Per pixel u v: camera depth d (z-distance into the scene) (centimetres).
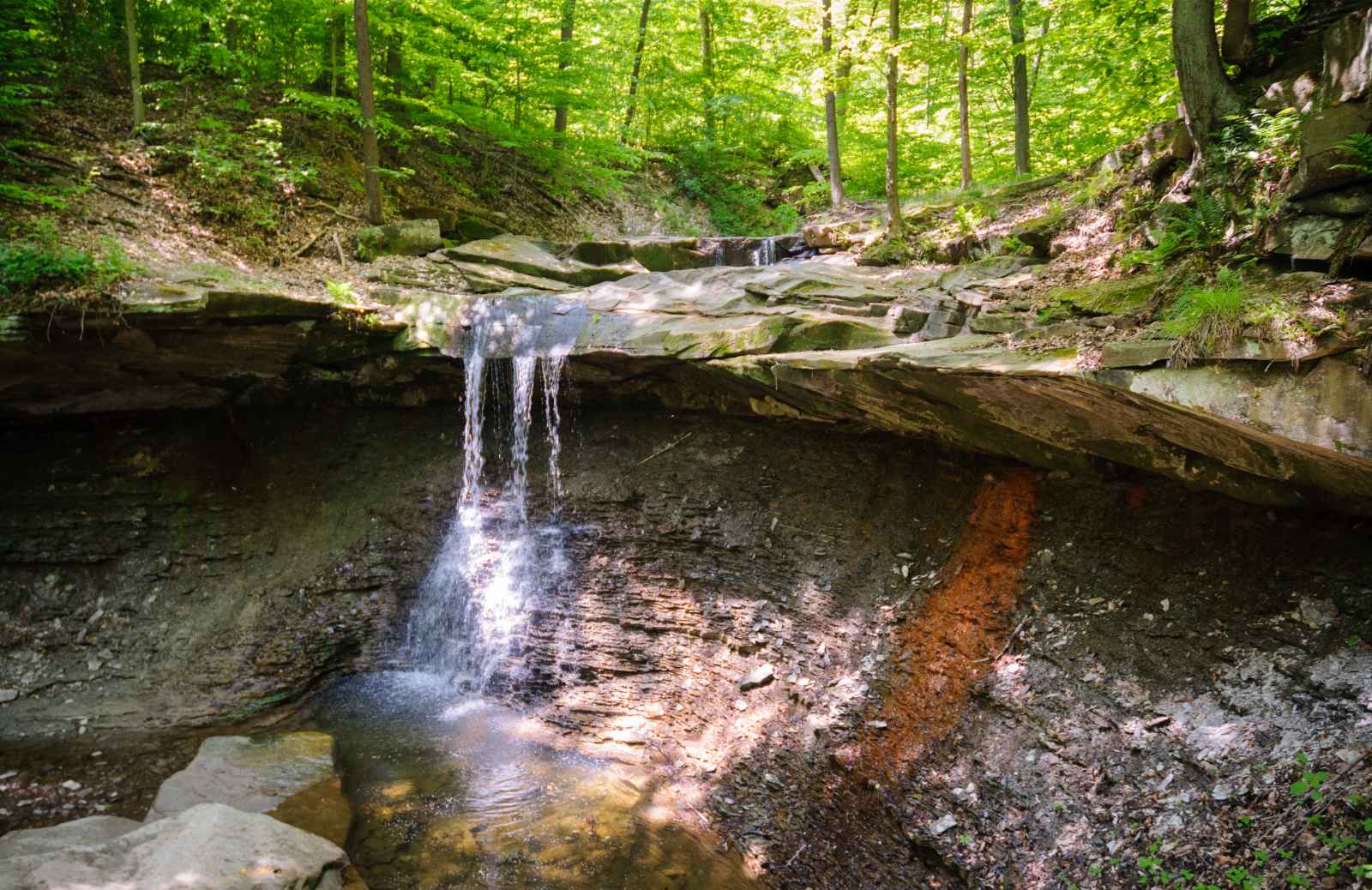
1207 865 552
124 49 1536
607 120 2047
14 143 1202
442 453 1284
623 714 1021
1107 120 1534
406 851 792
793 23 1948
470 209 1656
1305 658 624
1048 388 711
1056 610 803
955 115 2006
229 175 1366
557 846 805
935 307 1011
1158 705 677
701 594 1070
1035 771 699
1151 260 850
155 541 1191
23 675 1058
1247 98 853
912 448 1024
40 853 681
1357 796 521
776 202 2339
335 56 1575
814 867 754
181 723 1015
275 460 1280
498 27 1714
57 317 960
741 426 1166
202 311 1006
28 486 1156
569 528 1180
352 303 1142
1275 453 628
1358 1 828
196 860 665
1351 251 614
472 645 1152
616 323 1137
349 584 1194
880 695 858
